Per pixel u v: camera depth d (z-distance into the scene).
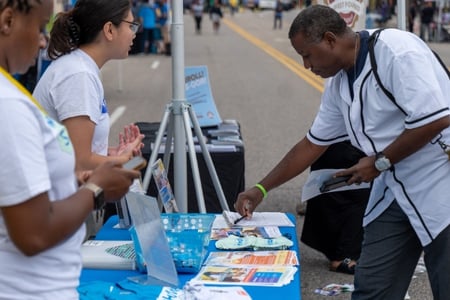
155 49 23.47
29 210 1.72
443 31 26.72
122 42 3.10
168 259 2.70
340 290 4.54
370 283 3.09
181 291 2.60
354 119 2.95
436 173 2.86
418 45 2.84
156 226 2.71
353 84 2.93
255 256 3.00
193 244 2.88
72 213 1.83
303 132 10.23
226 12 63.16
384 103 2.85
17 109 1.72
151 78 17.00
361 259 3.15
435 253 2.93
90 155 2.90
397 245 3.04
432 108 2.70
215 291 2.54
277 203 6.53
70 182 1.92
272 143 9.44
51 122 1.87
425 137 2.74
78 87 2.94
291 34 2.98
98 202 1.91
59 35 3.03
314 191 3.45
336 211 4.72
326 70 2.98
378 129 2.90
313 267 5.00
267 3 64.88
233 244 3.10
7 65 1.87
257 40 30.48
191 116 4.27
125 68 19.17
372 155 2.93
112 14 3.02
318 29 2.89
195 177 4.18
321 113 3.32
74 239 1.95
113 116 11.52
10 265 1.82
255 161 8.36
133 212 2.80
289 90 14.96
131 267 2.93
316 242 4.86
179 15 4.12
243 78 17.09
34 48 1.88
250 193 3.47
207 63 20.58
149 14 22.72
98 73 3.08
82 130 2.92
